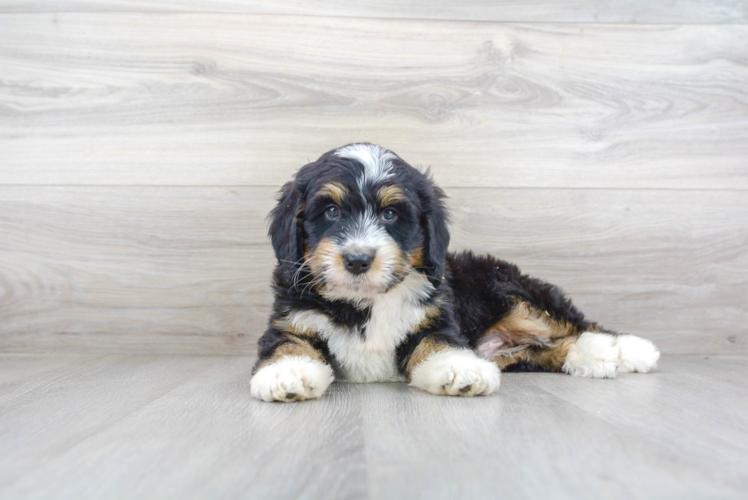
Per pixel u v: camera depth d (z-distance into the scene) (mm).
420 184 646
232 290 833
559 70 844
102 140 828
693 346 843
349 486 377
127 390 599
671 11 844
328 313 631
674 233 844
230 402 551
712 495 368
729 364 770
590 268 844
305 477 389
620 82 845
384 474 392
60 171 827
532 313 719
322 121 836
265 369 568
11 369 717
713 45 846
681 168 846
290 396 547
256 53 832
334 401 553
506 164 842
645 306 844
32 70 826
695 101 847
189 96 831
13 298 827
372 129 837
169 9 828
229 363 760
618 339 711
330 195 614
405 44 836
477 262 758
